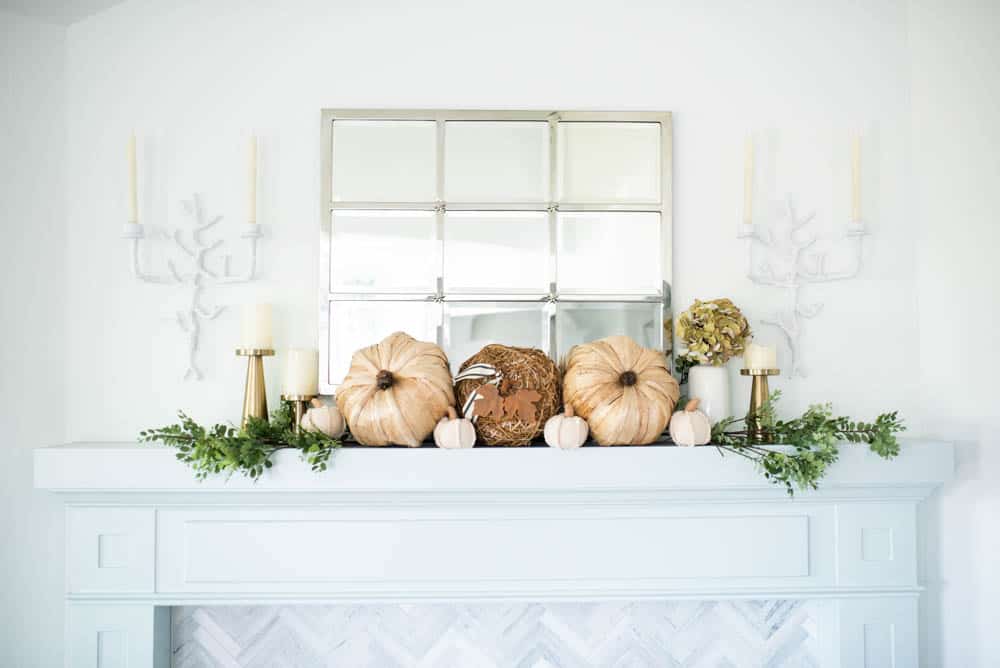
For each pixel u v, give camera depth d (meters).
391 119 1.58
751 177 1.55
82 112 1.56
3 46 1.50
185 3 1.58
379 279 1.58
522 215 1.59
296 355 1.45
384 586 1.43
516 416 1.38
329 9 1.59
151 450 1.39
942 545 1.54
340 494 1.40
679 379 1.57
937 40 1.58
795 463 1.35
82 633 1.42
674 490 1.42
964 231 1.53
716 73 1.60
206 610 1.57
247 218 1.54
